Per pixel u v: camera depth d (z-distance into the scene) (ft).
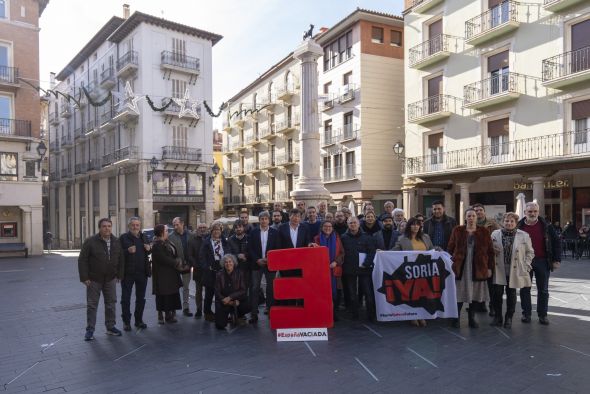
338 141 103.76
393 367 17.06
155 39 105.09
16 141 86.63
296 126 121.90
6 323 25.86
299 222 25.62
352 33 99.60
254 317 24.84
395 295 23.35
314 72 43.75
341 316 25.63
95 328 24.30
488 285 24.53
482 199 78.64
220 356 18.88
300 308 21.72
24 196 86.89
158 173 105.60
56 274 52.49
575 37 59.57
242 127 154.10
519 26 65.77
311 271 21.95
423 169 81.97
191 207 112.57
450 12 77.20
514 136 67.05
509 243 22.52
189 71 107.86
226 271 23.85
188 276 27.89
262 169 139.44
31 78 89.45
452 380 15.61
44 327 24.73
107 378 16.57
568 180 65.51
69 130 145.69
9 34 87.40
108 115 117.08
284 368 17.24
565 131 60.34
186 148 108.58
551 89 61.77
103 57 121.60
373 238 24.79
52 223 161.48
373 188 97.40
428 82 83.15
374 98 97.76
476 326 22.67
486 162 70.44
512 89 66.23
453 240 23.31
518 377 15.72
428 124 81.56
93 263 22.21
